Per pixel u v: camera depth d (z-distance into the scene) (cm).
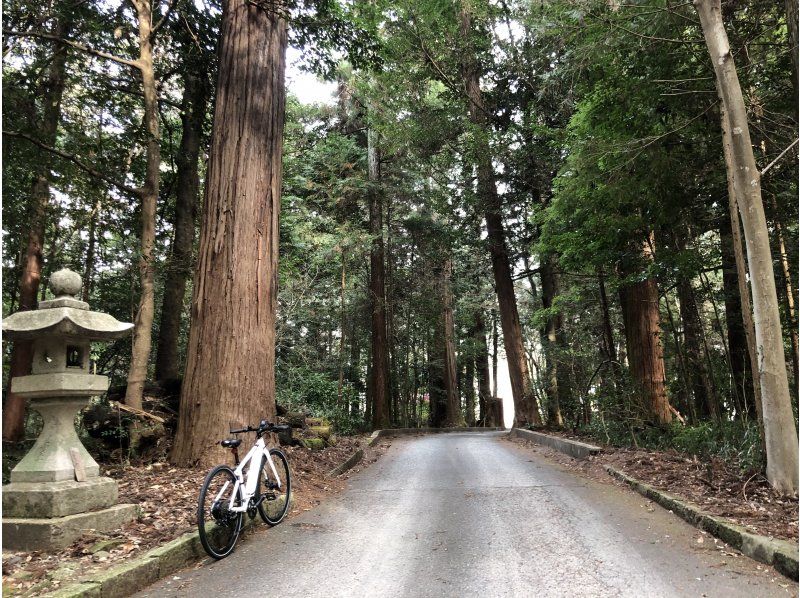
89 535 410
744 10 693
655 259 899
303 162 1980
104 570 350
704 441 771
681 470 674
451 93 1595
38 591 316
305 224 1762
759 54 729
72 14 855
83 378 449
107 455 717
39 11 834
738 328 1043
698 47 704
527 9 1095
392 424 2356
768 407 528
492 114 1625
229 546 436
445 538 473
